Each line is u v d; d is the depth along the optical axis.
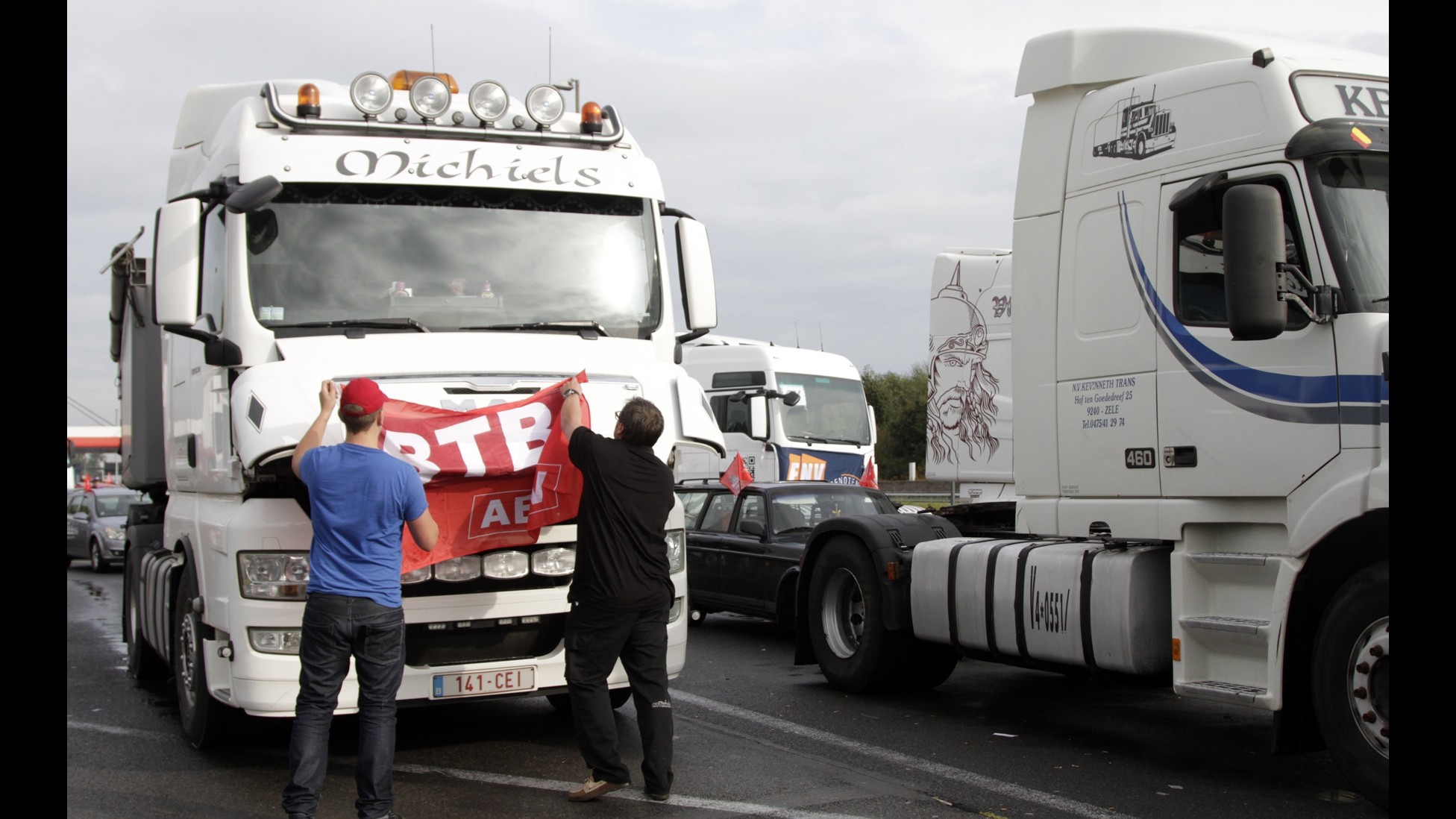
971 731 7.30
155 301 6.17
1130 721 7.61
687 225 7.37
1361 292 5.34
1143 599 6.21
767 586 10.99
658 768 5.73
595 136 7.31
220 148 7.16
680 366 7.14
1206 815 5.47
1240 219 5.30
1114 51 6.71
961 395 13.64
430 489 5.89
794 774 6.27
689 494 12.62
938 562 7.55
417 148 6.82
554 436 6.03
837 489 11.86
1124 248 6.44
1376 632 5.13
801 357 21.14
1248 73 5.86
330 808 5.69
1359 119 5.61
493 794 5.88
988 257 13.52
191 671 6.97
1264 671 5.67
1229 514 5.84
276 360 6.22
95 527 22.45
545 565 6.18
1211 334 5.91
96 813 5.64
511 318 6.68
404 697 5.97
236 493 6.18
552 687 6.23
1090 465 6.59
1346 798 5.73
